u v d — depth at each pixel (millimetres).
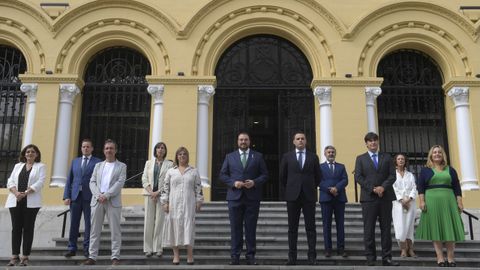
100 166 7809
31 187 7625
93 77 13562
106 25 13320
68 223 11594
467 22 13156
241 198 7430
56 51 13023
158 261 7957
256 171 7617
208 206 11211
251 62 13711
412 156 13141
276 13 13461
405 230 8344
